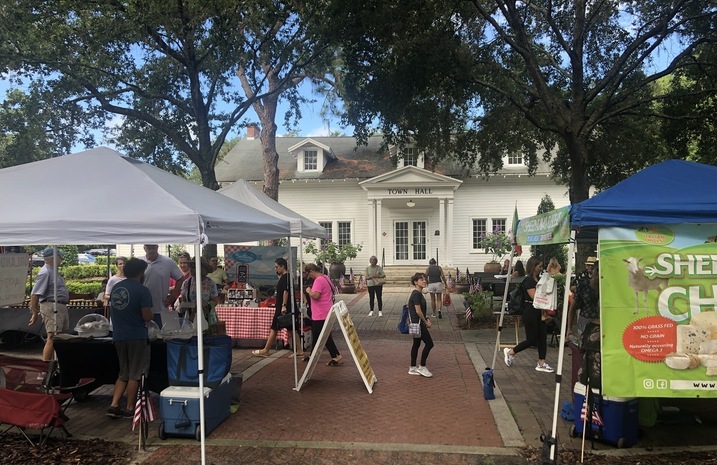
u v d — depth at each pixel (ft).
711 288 13.76
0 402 15.83
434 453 15.40
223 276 38.09
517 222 22.53
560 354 14.40
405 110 38.68
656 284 13.78
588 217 13.82
